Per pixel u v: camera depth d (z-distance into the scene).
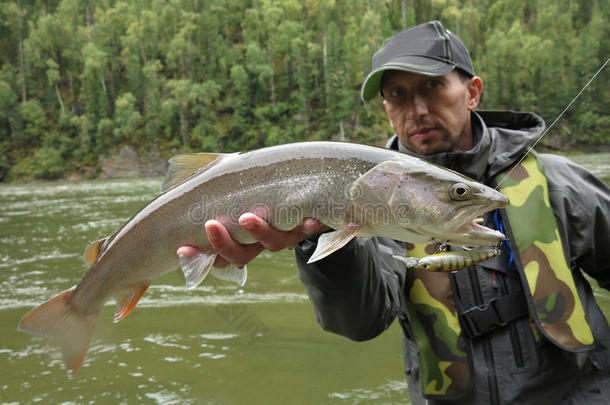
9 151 22.61
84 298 0.85
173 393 1.27
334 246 0.66
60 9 32.53
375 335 0.82
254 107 25.92
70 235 4.12
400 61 0.85
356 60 25.41
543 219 0.82
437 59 0.84
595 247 0.84
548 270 0.79
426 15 29.91
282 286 2.19
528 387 0.77
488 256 0.65
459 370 0.80
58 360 1.49
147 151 22.64
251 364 1.43
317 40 30.47
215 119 25.36
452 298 0.82
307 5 32.44
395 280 0.84
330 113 23.78
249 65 26.34
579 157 7.89
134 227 0.80
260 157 0.73
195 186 0.76
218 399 1.24
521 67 21.56
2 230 4.54
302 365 1.42
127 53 28.45
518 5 31.20
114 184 13.53
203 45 29.25
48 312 0.85
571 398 0.77
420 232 0.68
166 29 30.36
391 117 0.92
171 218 0.77
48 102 26.28
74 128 23.38
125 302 0.83
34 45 27.72
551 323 0.77
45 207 6.94
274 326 1.72
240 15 32.62
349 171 0.69
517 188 0.85
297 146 0.72
